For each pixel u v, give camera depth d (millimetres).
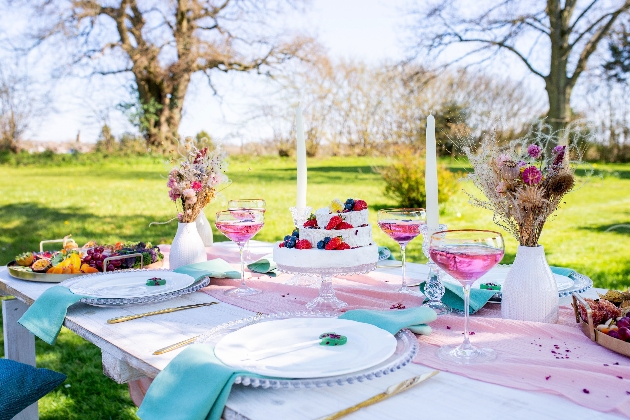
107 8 16406
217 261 2209
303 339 1264
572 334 1377
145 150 16938
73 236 8656
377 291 1853
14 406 1891
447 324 1487
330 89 15555
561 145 1437
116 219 9930
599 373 1099
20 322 1726
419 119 14156
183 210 2297
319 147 16000
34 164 15977
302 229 1749
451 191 10023
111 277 2006
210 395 1013
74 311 1729
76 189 12648
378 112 14969
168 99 17578
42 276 2129
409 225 1843
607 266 6289
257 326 1325
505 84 14203
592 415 961
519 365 1137
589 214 9641
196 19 16781
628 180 12477
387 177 10469
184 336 1460
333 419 949
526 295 1499
